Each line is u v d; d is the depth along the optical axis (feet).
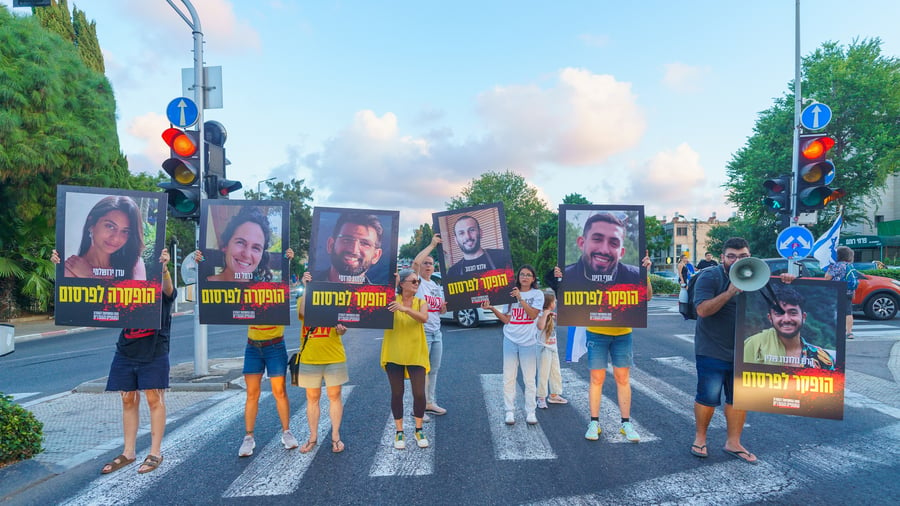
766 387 13.78
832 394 13.35
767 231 119.44
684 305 16.06
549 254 126.41
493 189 269.64
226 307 16.30
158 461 15.08
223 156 26.63
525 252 198.49
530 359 18.43
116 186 75.61
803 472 13.74
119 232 15.28
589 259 16.85
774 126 112.37
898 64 105.81
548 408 20.57
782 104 114.32
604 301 16.71
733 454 15.02
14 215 66.23
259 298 16.26
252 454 15.89
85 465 15.35
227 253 16.39
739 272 13.35
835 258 33.27
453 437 17.12
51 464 15.42
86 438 17.94
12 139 57.11
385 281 16.30
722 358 14.48
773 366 13.74
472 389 23.70
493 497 12.60
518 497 12.59
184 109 25.07
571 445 16.15
